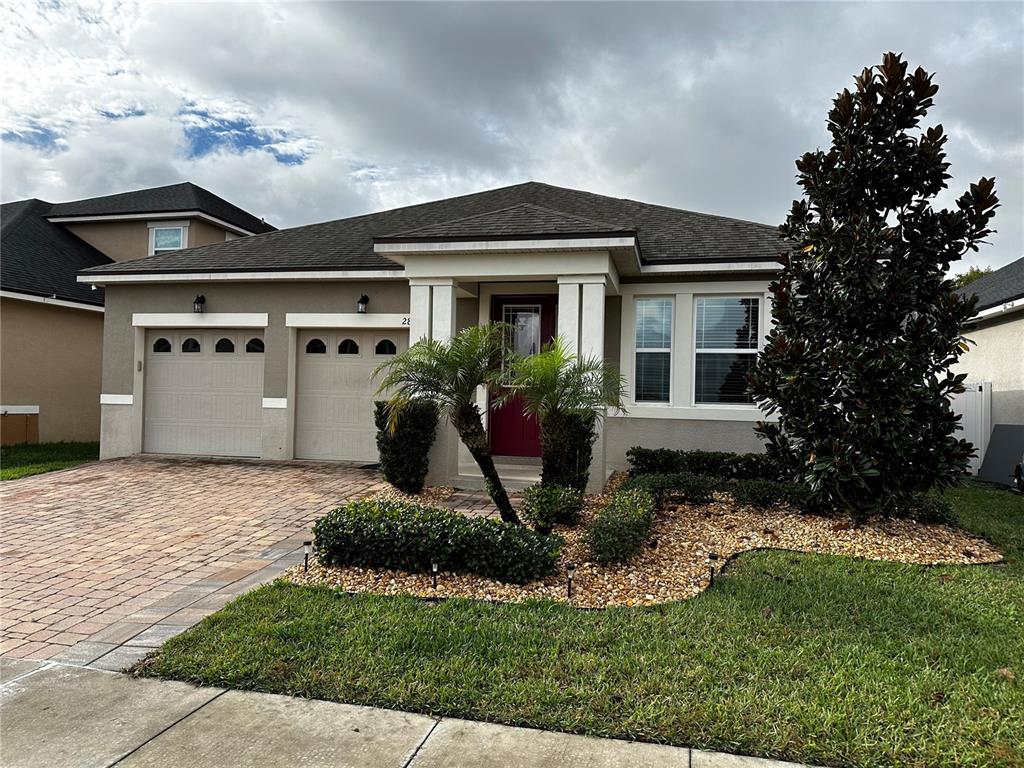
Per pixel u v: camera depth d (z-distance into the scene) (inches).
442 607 179.0
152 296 464.8
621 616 174.2
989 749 114.1
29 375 577.3
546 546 208.2
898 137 271.7
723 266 374.6
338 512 228.7
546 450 270.5
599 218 466.9
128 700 133.5
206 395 466.3
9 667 148.8
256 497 336.8
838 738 117.3
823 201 285.0
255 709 129.4
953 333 264.4
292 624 165.5
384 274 414.0
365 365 445.1
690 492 306.2
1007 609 183.3
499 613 175.6
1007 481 445.4
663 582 205.6
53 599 193.6
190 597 194.7
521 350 429.1
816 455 273.1
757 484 312.3
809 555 239.3
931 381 267.6
